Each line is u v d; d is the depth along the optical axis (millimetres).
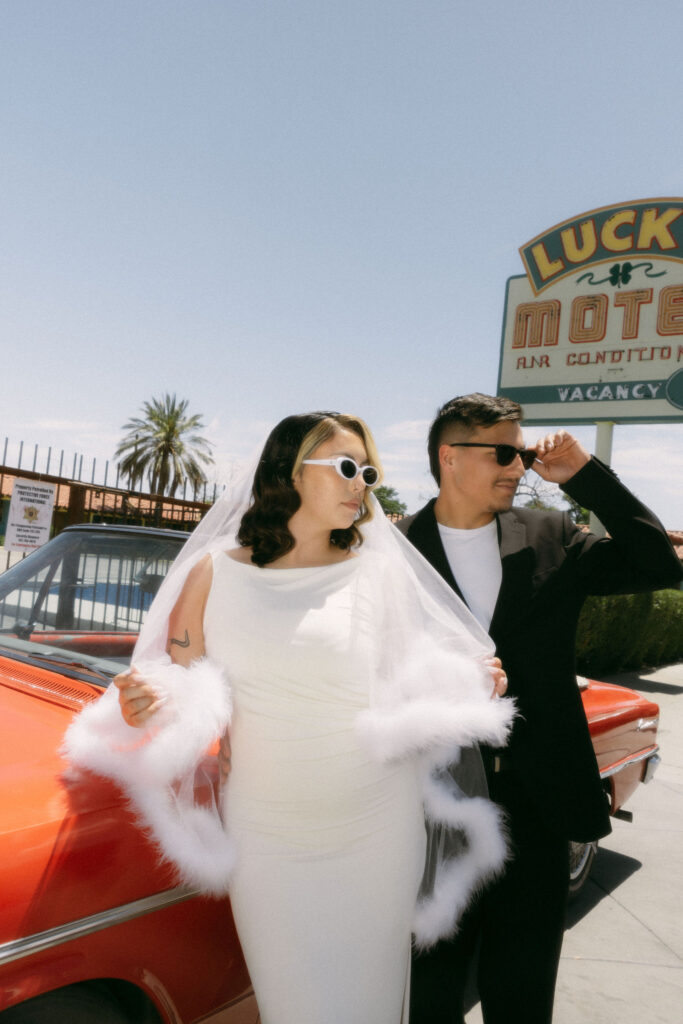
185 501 7828
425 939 1773
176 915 1602
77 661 2229
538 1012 1877
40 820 1447
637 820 5117
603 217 11172
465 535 2084
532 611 1940
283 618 1552
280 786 1535
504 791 1950
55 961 1397
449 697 1645
